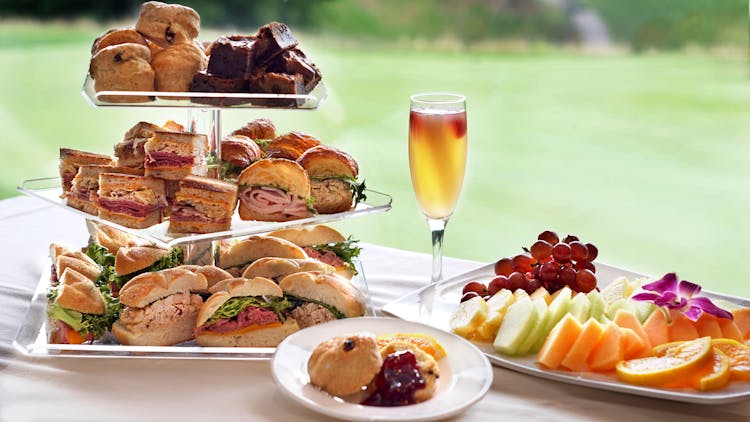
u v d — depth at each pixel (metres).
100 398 1.08
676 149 5.21
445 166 1.36
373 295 1.44
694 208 4.91
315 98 1.34
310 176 1.43
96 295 1.26
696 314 1.18
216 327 1.26
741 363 1.11
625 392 1.07
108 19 5.61
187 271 1.29
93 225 1.53
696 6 5.34
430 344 1.14
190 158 1.38
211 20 5.17
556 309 1.22
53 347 1.20
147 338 1.24
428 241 4.48
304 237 1.50
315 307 1.29
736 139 5.42
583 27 5.49
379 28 5.50
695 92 5.34
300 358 1.12
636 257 4.35
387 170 5.15
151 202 1.38
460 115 1.36
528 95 5.60
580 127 5.39
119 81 1.36
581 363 1.12
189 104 1.34
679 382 1.08
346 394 1.03
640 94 5.48
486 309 1.25
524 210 4.89
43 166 5.28
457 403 1.02
